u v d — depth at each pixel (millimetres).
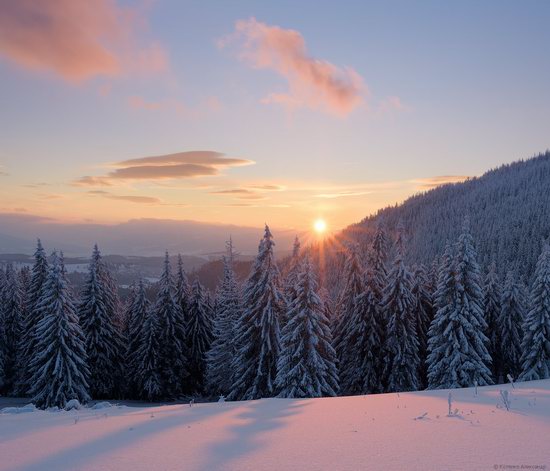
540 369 32750
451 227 199125
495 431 7086
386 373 33031
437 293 31766
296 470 5289
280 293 30391
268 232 30516
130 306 49312
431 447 6109
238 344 35156
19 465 6207
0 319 43031
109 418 10727
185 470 5512
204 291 51375
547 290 32562
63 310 32656
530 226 157000
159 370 41812
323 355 28766
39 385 32094
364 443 6562
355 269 36906
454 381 29016
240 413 11047
